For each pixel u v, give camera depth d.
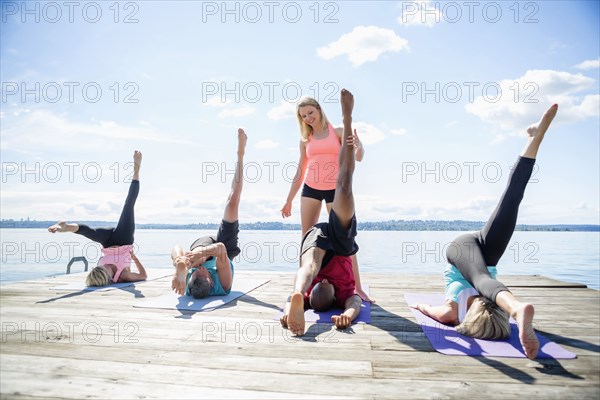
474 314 2.43
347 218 2.86
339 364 1.96
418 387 1.68
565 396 1.58
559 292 4.13
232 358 2.04
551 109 2.53
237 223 4.05
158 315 3.02
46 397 1.56
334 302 3.21
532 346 1.93
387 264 12.29
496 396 1.58
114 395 1.58
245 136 4.02
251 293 4.02
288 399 1.55
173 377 1.78
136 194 4.86
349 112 2.61
